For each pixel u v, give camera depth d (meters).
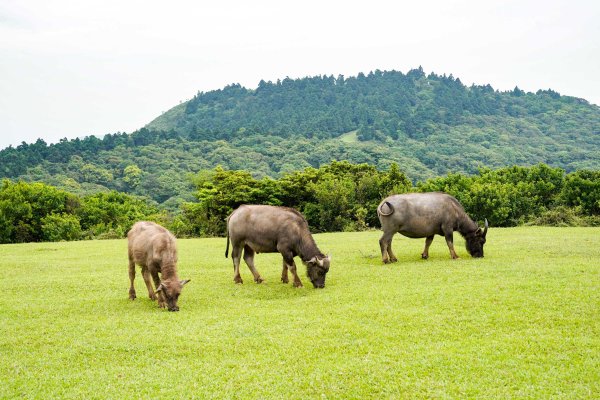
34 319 11.37
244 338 9.54
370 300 12.02
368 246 22.94
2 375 8.15
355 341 9.22
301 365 8.23
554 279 12.99
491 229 30.50
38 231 48.81
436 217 17.17
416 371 7.87
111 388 7.57
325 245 24.23
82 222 52.25
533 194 42.34
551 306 10.70
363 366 8.08
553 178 43.75
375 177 46.19
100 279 16.23
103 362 8.64
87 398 7.29
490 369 7.87
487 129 175.75
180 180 103.50
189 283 15.20
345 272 16.02
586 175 40.84
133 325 10.64
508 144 160.38
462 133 173.50
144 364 8.51
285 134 162.00
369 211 44.41
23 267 19.42
